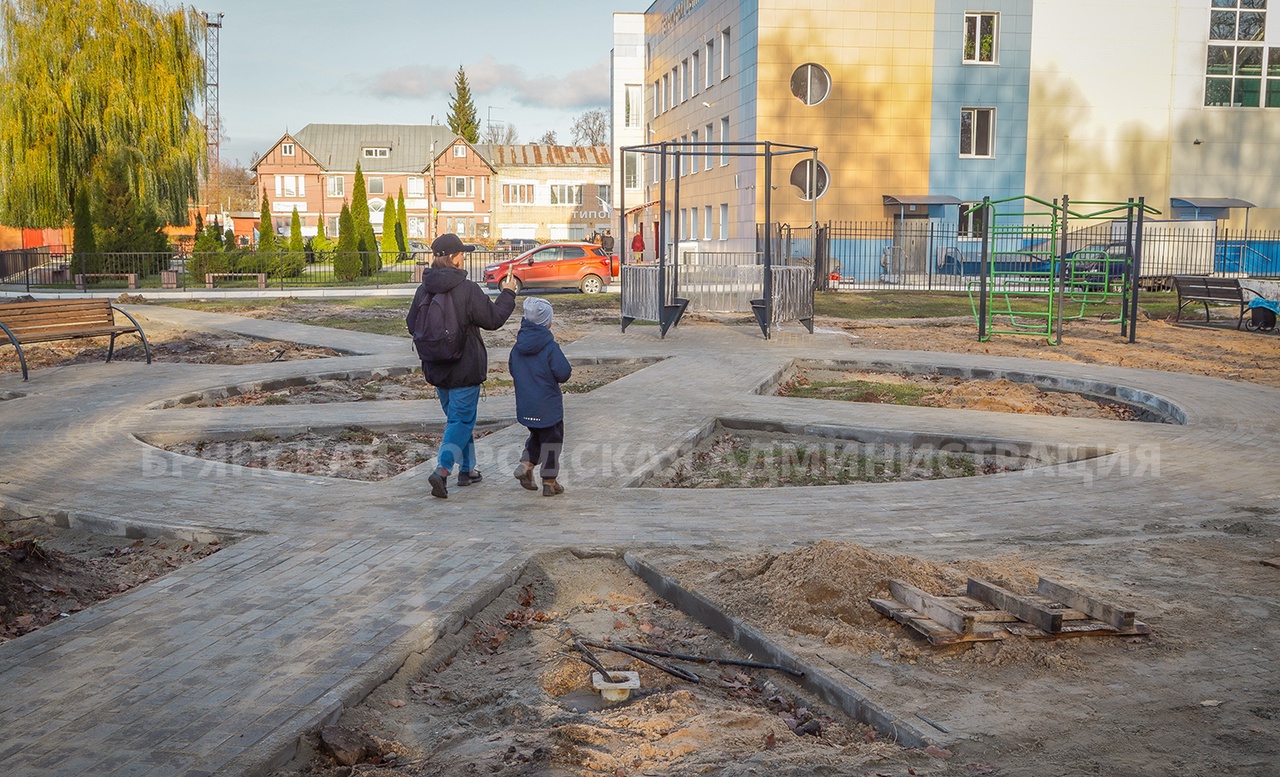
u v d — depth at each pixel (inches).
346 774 140.7
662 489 292.2
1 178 1439.5
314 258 1563.7
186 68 1561.3
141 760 136.3
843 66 1424.7
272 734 144.0
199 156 1594.5
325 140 3619.6
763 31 1409.9
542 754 143.1
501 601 209.2
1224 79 1491.1
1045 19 1445.6
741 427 398.6
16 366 603.2
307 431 383.9
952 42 1433.3
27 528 262.1
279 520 257.1
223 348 671.8
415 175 3543.3
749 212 1475.1
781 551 231.8
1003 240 1466.5
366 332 751.1
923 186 1454.2
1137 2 1456.7
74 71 1454.2
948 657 173.0
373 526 252.2
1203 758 136.9
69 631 182.5
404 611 193.0
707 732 150.9
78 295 1166.3
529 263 1213.7
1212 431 378.9
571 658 183.8
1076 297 1047.0
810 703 164.4
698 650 189.3
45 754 137.7
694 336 717.9
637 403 430.6
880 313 943.7
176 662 168.9
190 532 248.8
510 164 3491.6
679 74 1876.2
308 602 197.9
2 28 1446.9
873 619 189.3
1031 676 165.2
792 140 1430.9
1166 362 606.5
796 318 721.6
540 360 277.1
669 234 1964.8
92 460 325.4
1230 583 211.3
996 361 577.9
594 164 3523.6
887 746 143.9
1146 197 1497.3
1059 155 1475.1
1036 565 223.6
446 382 277.6
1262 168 1509.6
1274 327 823.7
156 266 1390.3
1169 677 164.4
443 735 154.6
